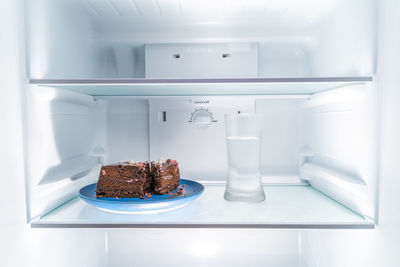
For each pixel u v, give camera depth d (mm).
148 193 823
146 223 650
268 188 1012
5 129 566
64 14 795
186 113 988
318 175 933
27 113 635
